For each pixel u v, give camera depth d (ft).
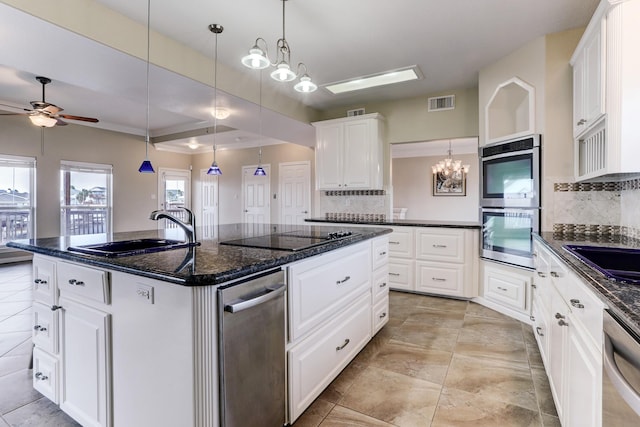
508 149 10.60
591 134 7.82
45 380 5.98
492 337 9.08
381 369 7.39
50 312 5.82
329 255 6.56
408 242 13.48
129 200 23.70
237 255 5.22
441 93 14.67
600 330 3.56
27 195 19.15
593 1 8.04
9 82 14.25
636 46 5.90
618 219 8.77
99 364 4.99
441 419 5.70
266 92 13.56
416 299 12.67
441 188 29.71
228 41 9.96
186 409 4.04
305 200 22.97
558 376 5.48
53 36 7.73
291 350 5.38
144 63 9.22
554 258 6.22
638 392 2.62
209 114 14.49
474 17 8.80
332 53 10.86
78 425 5.56
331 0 8.04
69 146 20.63
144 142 24.56
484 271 11.80
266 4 8.18
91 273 5.01
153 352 4.36
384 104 15.96
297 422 5.63
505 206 10.71
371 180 15.25
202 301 3.94
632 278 3.95
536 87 9.82
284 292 5.23
